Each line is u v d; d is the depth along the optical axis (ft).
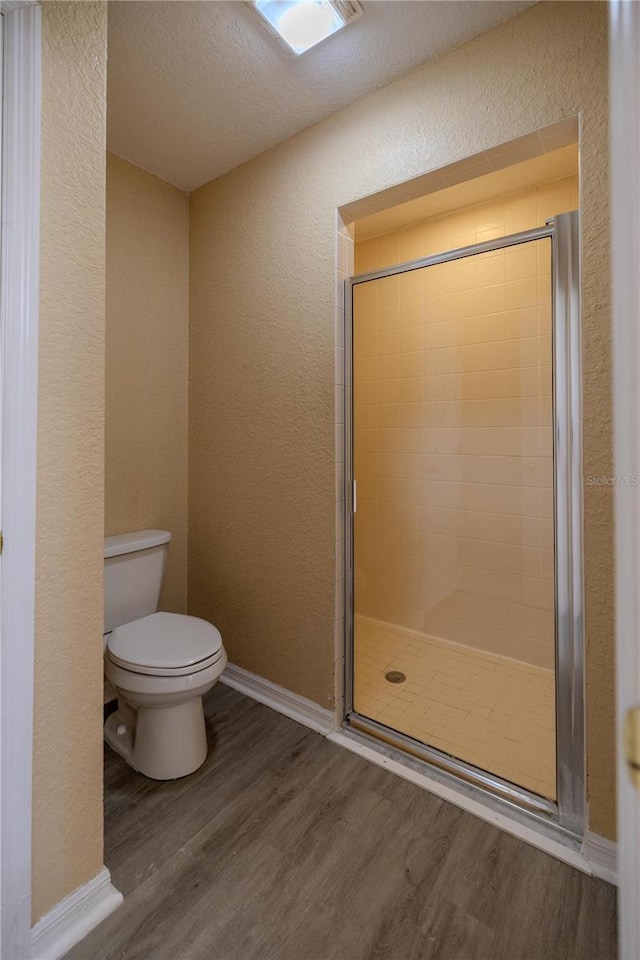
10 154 2.96
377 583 7.39
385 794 4.81
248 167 6.53
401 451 7.54
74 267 3.34
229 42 4.54
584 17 3.98
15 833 3.03
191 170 6.77
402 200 5.40
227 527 7.01
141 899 3.66
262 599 6.59
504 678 6.57
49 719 3.27
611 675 3.92
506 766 5.10
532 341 6.20
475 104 4.55
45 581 3.22
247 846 4.16
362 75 4.99
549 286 6.00
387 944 3.35
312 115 5.62
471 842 4.22
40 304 3.13
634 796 1.20
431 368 7.13
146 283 6.86
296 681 6.23
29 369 3.06
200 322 7.29
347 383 5.99
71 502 3.37
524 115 4.28
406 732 5.73
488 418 6.75
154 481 7.09
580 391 4.23
